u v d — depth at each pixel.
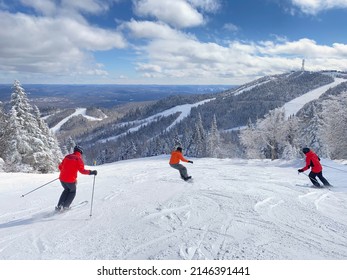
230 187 9.99
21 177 15.16
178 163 11.72
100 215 6.98
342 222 6.17
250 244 5.04
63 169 7.38
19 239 5.56
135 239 5.37
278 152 44.47
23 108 26.73
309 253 4.71
